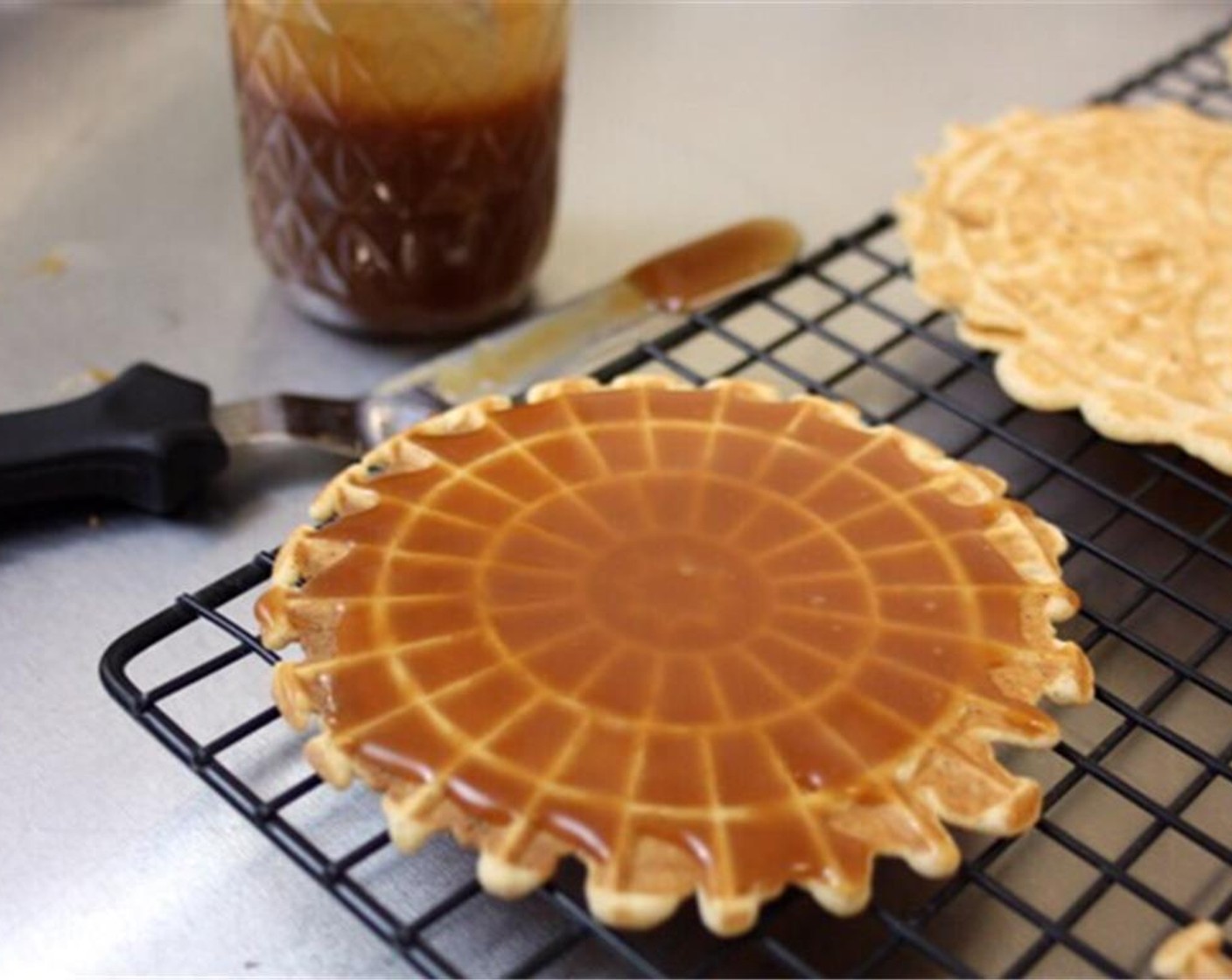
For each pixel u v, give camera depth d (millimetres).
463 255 430
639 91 560
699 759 308
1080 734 353
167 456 384
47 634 374
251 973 317
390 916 292
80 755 350
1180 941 299
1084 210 441
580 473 356
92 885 330
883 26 598
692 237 496
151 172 505
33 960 319
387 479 354
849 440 368
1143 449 405
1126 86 512
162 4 570
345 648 323
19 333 447
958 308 412
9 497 385
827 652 326
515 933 318
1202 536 379
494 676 319
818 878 296
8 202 490
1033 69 577
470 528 344
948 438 415
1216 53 535
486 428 366
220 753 347
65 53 547
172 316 456
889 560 343
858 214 507
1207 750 351
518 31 406
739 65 575
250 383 437
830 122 549
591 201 508
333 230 425
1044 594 340
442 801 304
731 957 315
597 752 308
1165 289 417
